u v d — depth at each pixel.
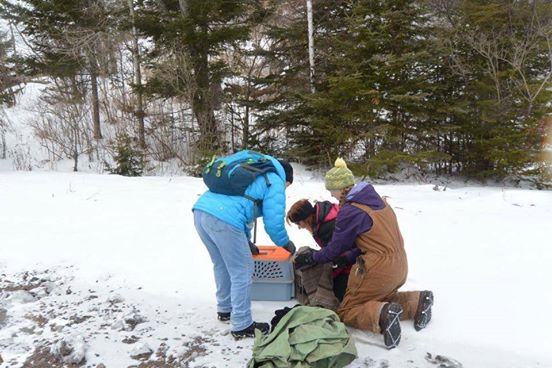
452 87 11.84
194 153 12.61
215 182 3.20
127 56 16.61
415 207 6.96
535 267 4.41
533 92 10.88
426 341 3.20
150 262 4.81
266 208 3.16
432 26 11.20
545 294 3.82
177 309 3.83
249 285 3.30
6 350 3.29
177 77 12.25
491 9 11.33
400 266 3.22
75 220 6.39
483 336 3.24
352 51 10.73
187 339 3.38
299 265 3.48
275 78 12.84
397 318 3.09
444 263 4.57
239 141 13.77
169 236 5.61
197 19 12.28
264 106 12.34
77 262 4.87
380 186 9.03
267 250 4.01
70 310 3.87
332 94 10.72
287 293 3.86
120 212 6.79
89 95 16.72
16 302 4.01
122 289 4.24
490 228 5.73
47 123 16.14
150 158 13.63
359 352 3.08
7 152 14.95
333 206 3.62
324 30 13.12
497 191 9.18
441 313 3.56
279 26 13.63
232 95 12.87
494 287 3.99
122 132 13.66
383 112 11.12
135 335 3.45
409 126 11.14
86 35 14.51
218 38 12.22
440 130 10.91
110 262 4.83
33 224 6.21
